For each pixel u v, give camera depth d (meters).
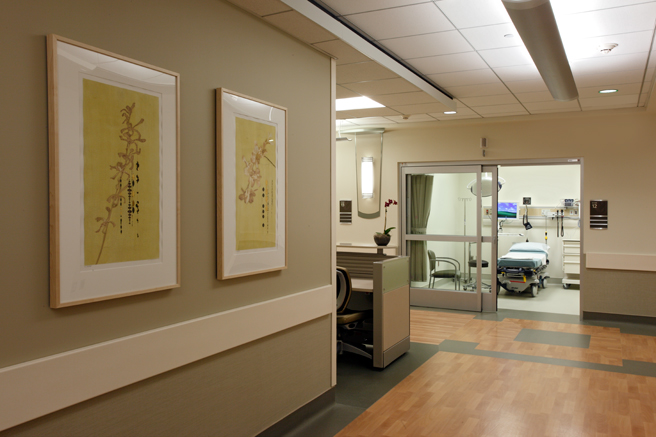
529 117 6.67
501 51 4.05
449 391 3.87
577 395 3.78
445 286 7.34
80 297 1.88
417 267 7.53
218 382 2.60
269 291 2.97
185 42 2.38
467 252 7.21
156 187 2.19
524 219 9.90
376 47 3.85
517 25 2.98
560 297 8.21
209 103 2.52
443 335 5.62
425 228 7.47
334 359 3.67
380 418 3.38
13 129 1.69
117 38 2.04
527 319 6.48
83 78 1.88
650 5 3.16
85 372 1.91
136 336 2.11
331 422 3.32
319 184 3.49
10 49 1.68
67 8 1.85
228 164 2.60
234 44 2.69
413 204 7.55
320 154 3.50
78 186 1.87
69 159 1.83
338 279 4.41
